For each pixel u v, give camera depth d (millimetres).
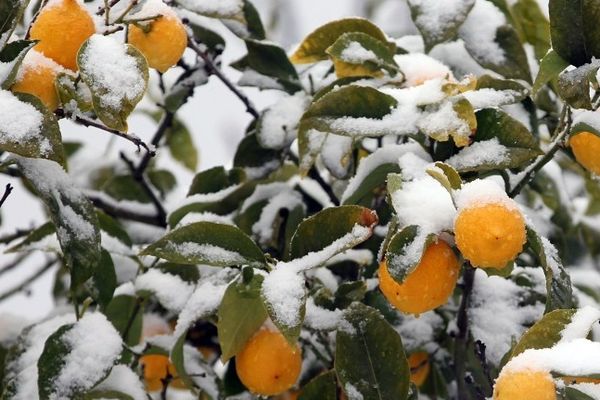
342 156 1692
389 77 1631
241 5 1721
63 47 1452
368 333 1491
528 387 1334
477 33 1729
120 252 1699
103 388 1549
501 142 1499
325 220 1467
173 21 1540
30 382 1579
